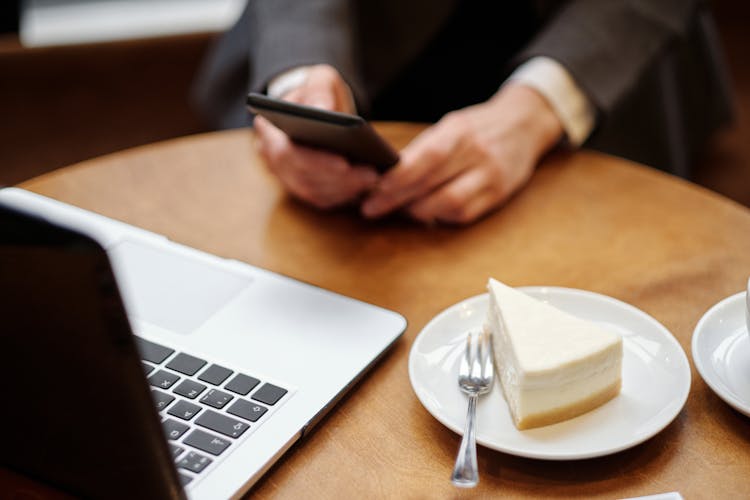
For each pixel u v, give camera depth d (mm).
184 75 1704
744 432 545
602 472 520
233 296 684
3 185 1624
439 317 631
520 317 563
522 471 521
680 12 1036
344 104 951
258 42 1045
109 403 413
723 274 715
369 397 591
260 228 821
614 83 970
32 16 2004
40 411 443
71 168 938
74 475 478
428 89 1387
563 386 525
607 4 998
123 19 1991
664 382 561
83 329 385
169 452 440
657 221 804
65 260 362
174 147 979
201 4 2061
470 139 829
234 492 494
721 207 820
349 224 829
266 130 871
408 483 519
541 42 990
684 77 1392
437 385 574
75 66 1630
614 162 923
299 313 661
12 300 385
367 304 673
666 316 666
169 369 590
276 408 557
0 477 512
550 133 940
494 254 766
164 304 671
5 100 1608
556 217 822
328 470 530
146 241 768
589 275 726
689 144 1445
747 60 1726
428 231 812
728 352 589
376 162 783
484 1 1318
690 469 519
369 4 1209
